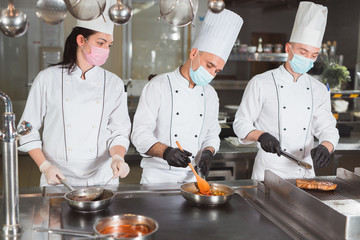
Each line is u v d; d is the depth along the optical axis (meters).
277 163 2.21
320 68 5.27
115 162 1.71
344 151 3.33
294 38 2.15
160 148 1.79
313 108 2.30
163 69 6.20
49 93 1.84
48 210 1.42
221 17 1.80
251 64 6.56
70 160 1.88
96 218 1.35
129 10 1.43
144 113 1.96
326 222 1.29
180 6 1.41
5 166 1.18
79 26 1.77
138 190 1.67
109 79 1.95
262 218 1.39
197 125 2.02
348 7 5.95
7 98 1.16
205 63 1.83
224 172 3.46
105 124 1.95
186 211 1.44
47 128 1.89
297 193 1.46
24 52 5.67
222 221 1.36
